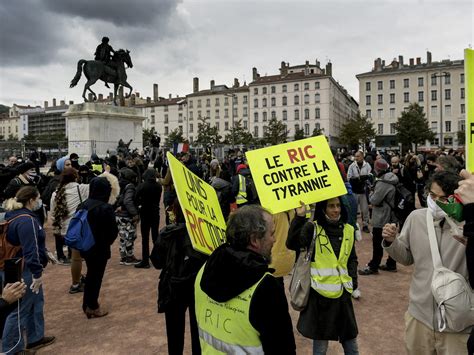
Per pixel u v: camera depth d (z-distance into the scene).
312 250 3.52
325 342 3.54
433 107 82.38
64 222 7.04
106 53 26.61
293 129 93.94
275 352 2.04
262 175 3.55
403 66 87.88
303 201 3.53
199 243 2.93
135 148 25.06
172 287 3.48
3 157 22.44
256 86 98.44
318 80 91.44
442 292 2.60
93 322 5.29
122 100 29.81
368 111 87.81
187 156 9.43
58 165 10.52
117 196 8.07
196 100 107.50
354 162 10.99
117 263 8.18
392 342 4.63
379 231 7.02
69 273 7.54
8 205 4.41
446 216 2.71
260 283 2.08
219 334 2.17
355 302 5.86
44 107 156.62
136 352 4.47
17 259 3.07
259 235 2.22
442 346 2.75
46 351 4.50
